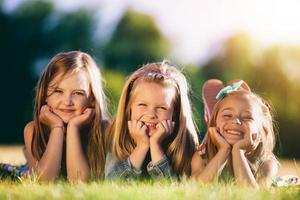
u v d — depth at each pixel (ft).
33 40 55.21
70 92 15.52
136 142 15.35
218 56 56.29
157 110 15.15
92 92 15.90
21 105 51.55
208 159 15.31
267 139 15.76
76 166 15.15
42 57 55.47
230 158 15.07
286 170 26.58
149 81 15.24
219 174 14.71
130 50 57.21
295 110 50.03
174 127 15.65
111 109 24.30
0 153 28.45
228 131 14.99
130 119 15.51
